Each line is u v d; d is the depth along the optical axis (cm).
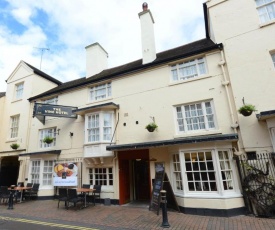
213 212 721
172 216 727
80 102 1294
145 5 1289
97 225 641
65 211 856
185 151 830
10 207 929
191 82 974
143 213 789
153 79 1082
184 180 805
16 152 1421
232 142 805
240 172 752
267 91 795
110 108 1120
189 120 949
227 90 875
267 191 704
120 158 1037
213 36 1070
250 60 857
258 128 774
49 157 1253
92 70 1520
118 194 994
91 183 1109
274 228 557
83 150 1146
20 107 1561
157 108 1023
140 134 1026
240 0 955
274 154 705
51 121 1363
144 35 1233
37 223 677
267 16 896
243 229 561
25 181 1308
